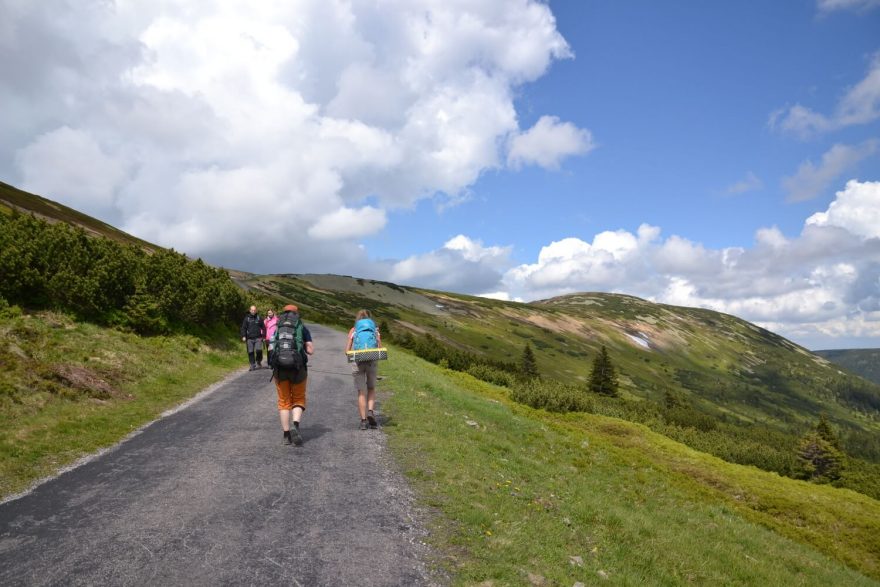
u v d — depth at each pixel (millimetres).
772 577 8773
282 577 4684
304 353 9438
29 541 5062
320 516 6164
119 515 5805
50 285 15484
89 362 12867
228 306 24656
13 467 7000
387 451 9289
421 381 20609
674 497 13711
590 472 13430
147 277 19625
